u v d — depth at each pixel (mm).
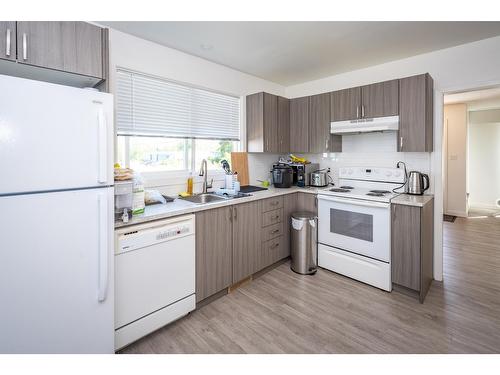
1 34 1293
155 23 2137
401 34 2342
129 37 2303
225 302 2330
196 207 2129
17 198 1224
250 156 3506
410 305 2250
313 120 3357
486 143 6148
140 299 1793
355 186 3281
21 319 1268
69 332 1413
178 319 2082
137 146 2475
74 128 1373
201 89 2947
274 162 3863
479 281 2682
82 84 1771
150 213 1887
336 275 2865
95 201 1463
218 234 2334
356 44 2541
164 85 2615
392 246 2461
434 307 2215
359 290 2523
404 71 2908
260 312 2176
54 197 1325
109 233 1542
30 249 1270
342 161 3447
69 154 1359
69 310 1406
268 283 2686
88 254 1451
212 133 3082
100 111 1457
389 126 2670
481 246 3680
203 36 2363
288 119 3617
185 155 2844
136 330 1774
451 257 3305
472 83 2512
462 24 2180
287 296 2426
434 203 2711
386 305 2256
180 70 2674
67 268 1383
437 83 2695
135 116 2408
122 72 2316
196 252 2154
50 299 1341
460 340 1806
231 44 2529
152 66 2457
